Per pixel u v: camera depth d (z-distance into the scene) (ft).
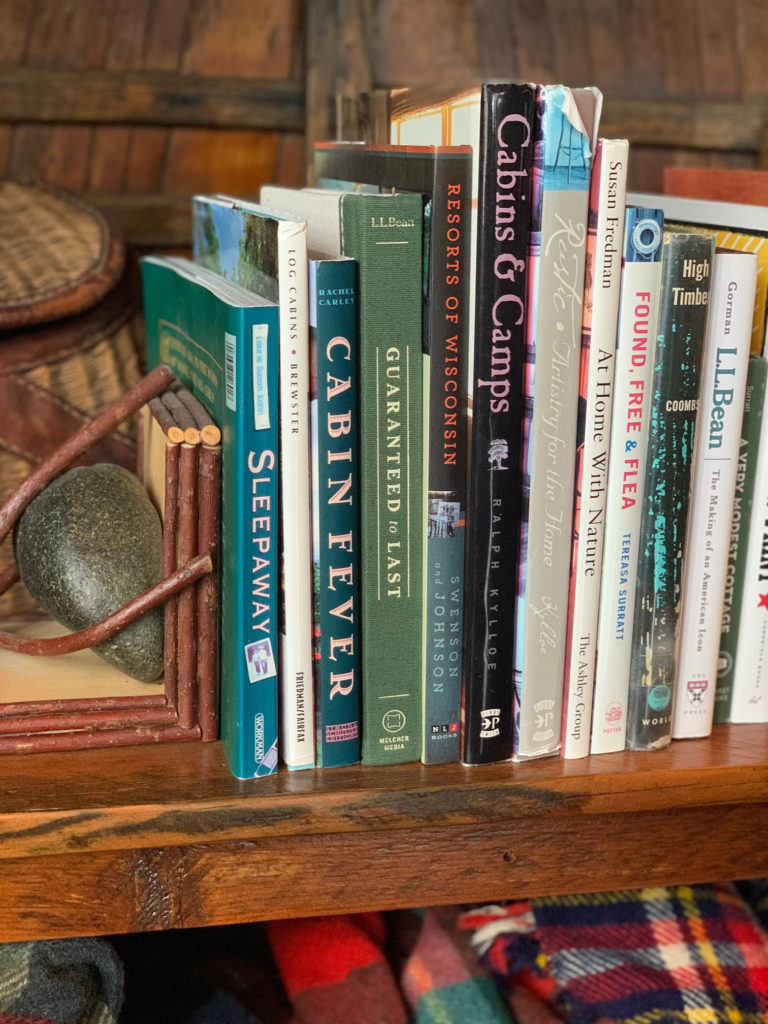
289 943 2.59
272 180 3.44
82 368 2.83
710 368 2.12
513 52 3.44
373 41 3.34
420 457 2.03
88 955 2.14
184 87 3.26
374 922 2.72
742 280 2.08
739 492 2.26
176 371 2.50
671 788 2.17
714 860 2.31
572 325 1.99
